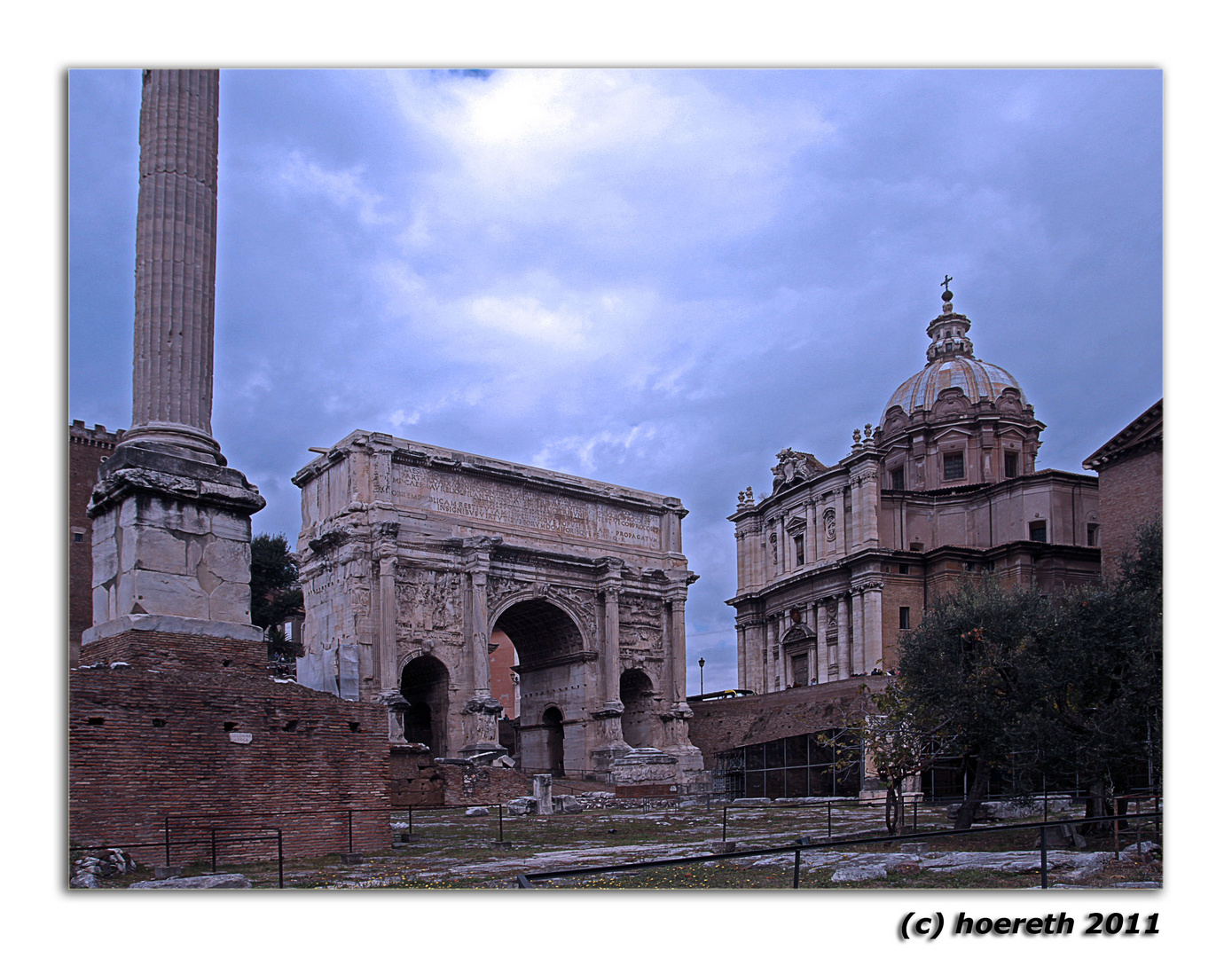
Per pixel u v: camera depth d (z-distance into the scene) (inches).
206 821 830.5
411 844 1243.8
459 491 2837.1
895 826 1378.0
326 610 2650.1
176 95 1003.9
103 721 787.4
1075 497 3353.8
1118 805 1137.4
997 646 1263.5
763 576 3986.2
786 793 2578.7
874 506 3385.8
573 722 3043.8
